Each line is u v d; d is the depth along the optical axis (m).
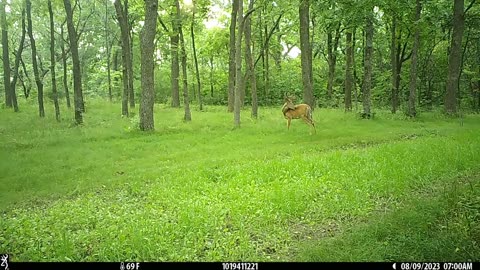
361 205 7.77
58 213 8.16
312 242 6.22
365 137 15.95
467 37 30.41
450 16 25.52
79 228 7.44
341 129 18.47
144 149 15.17
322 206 7.80
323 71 41.44
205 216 7.32
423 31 23.92
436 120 21.39
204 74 43.91
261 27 34.75
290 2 21.23
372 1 20.03
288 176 10.20
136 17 31.72
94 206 8.67
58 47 41.31
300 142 15.55
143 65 19.31
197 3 25.22
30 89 41.84
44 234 7.01
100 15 37.94
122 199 9.31
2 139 17.42
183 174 11.08
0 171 12.20
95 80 46.28
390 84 35.62
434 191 8.45
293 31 34.16
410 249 5.43
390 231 6.07
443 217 6.53
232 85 28.98
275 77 41.81
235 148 14.68
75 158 13.84
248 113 26.84
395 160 10.76
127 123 21.86
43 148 15.47
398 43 29.94
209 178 10.49
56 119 23.48
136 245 6.16
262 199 8.26
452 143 12.68
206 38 39.19
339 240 5.99
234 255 5.86
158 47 33.75
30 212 8.71
